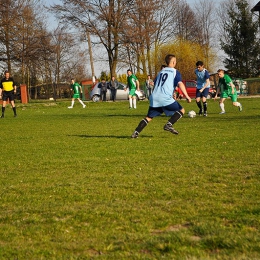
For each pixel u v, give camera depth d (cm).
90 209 543
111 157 930
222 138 1202
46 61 5669
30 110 3422
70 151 1045
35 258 400
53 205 569
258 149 975
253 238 420
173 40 6831
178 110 1216
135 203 568
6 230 479
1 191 652
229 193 603
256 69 7550
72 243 434
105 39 5588
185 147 1047
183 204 554
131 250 408
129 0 5431
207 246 409
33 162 901
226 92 2255
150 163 842
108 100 4650
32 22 5425
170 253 395
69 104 4044
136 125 1734
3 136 1443
